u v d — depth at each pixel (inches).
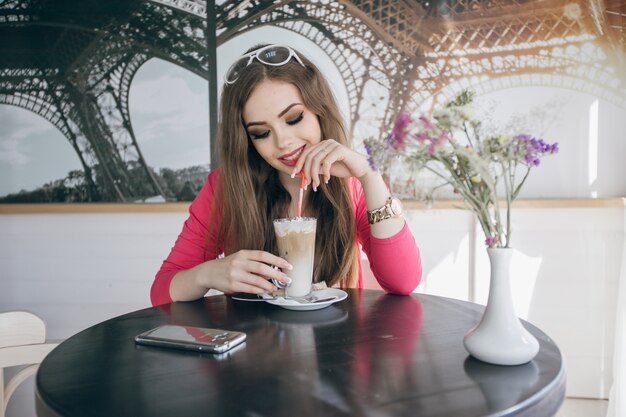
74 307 85.5
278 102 41.8
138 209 81.3
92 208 82.2
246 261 35.2
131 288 84.6
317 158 39.0
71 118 82.5
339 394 19.7
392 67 77.0
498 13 74.9
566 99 74.7
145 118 81.4
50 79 82.5
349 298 38.5
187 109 80.6
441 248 78.3
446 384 20.6
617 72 73.6
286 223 35.2
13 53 82.7
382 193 40.0
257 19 78.7
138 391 20.6
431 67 76.4
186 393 20.3
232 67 46.1
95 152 82.4
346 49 77.6
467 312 33.2
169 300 39.0
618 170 75.0
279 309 35.2
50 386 21.4
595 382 76.9
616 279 75.7
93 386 21.3
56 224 84.8
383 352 25.0
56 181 83.0
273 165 45.2
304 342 27.1
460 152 21.4
